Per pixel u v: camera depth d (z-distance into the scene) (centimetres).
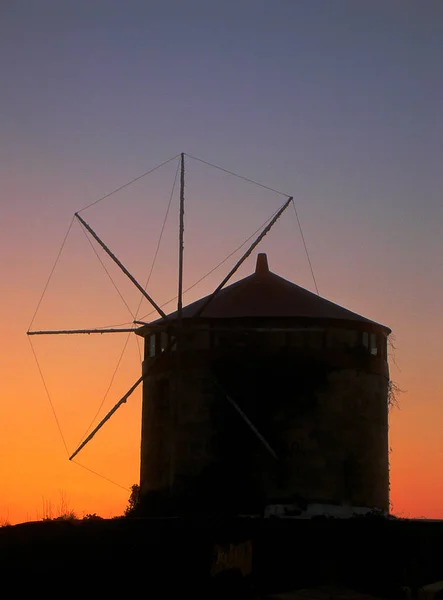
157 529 3841
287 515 4294
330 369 4503
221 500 4375
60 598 3753
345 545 3859
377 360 4675
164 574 3753
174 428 4506
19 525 3972
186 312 4675
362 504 4459
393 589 3641
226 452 4416
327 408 4462
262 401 4444
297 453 4397
